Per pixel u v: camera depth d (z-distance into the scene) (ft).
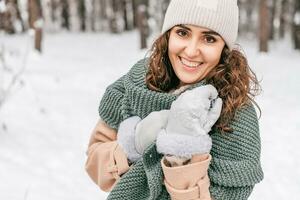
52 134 17.72
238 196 4.25
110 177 4.85
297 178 14.32
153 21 71.05
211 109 4.14
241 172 4.17
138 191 4.54
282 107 22.98
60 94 25.48
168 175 4.09
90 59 42.68
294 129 19.16
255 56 43.37
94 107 23.09
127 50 51.31
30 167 13.65
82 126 19.40
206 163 4.07
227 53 4.52
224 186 4.23
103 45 57.67
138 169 4.47
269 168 15.07
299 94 26.21
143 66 4.98
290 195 13.15
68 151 15.78
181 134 4.05
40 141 16.52
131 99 4.65
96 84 29.53
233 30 4.45
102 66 37.37
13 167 13.28
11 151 14.85
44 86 27.20
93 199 11.96
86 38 67.21
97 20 87.86
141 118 4.63
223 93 4.38
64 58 41.70
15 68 30.83
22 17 64.80
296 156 16.17
